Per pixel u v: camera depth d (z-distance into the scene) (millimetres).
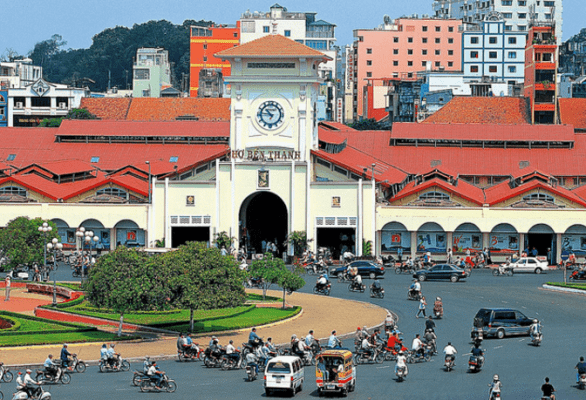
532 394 59781
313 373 67688
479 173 152375
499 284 112562
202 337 79875
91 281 79438
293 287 94438
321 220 135500
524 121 194625
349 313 91562
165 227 136375
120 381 64062
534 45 193500
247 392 60500
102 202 138125
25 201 138375
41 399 55469
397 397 58938
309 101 138500
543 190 136125
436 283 113688
